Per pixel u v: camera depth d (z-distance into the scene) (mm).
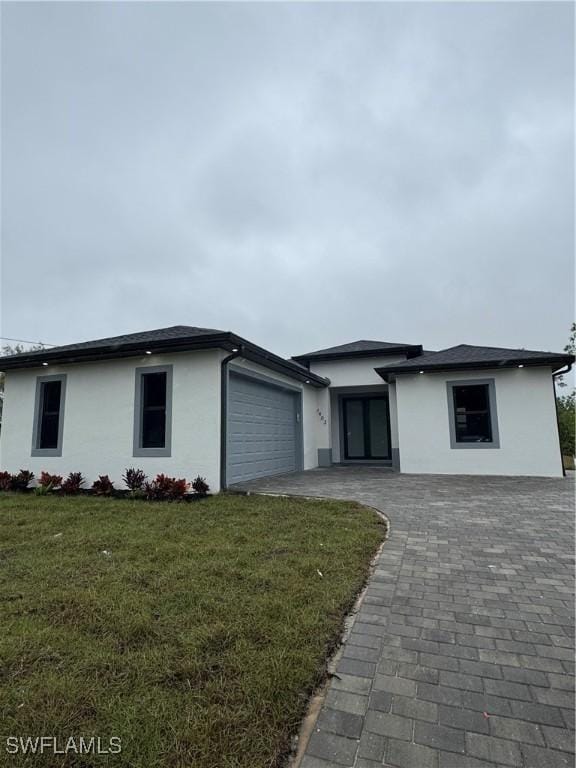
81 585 3482
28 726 1909
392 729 1941
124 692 2131
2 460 10383
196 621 2832
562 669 2381
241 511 6367
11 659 2402
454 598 3318
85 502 7492
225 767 1705
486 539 4902
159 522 5734
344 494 7906
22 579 3639
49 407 10266
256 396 10617
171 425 8742
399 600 3289
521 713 2033
